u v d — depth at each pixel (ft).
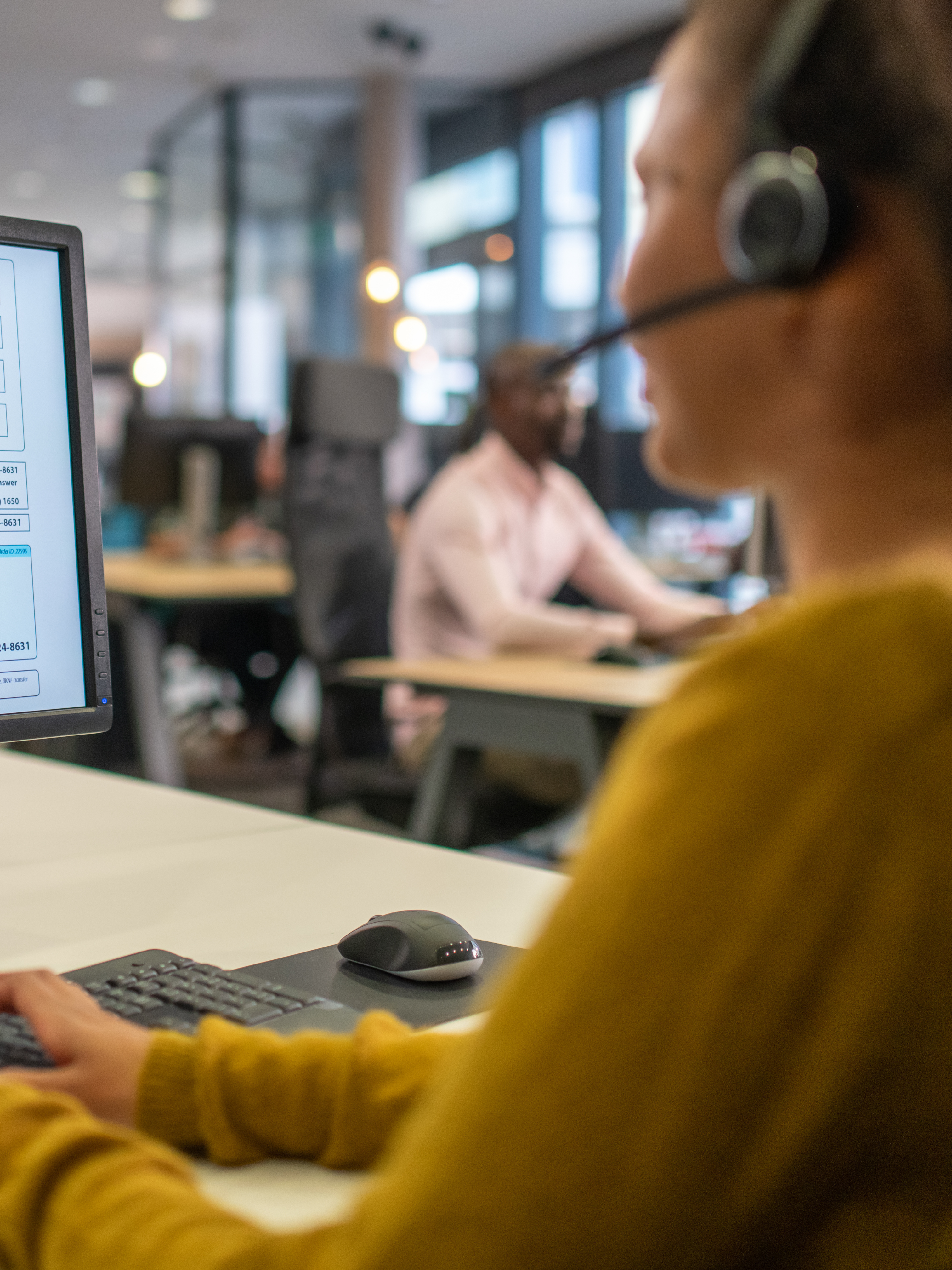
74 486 3.31
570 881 1.30
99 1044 2.24
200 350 32.07
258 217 28.17
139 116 30.07
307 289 28.37
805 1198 1.26
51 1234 1.62
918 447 1.31
